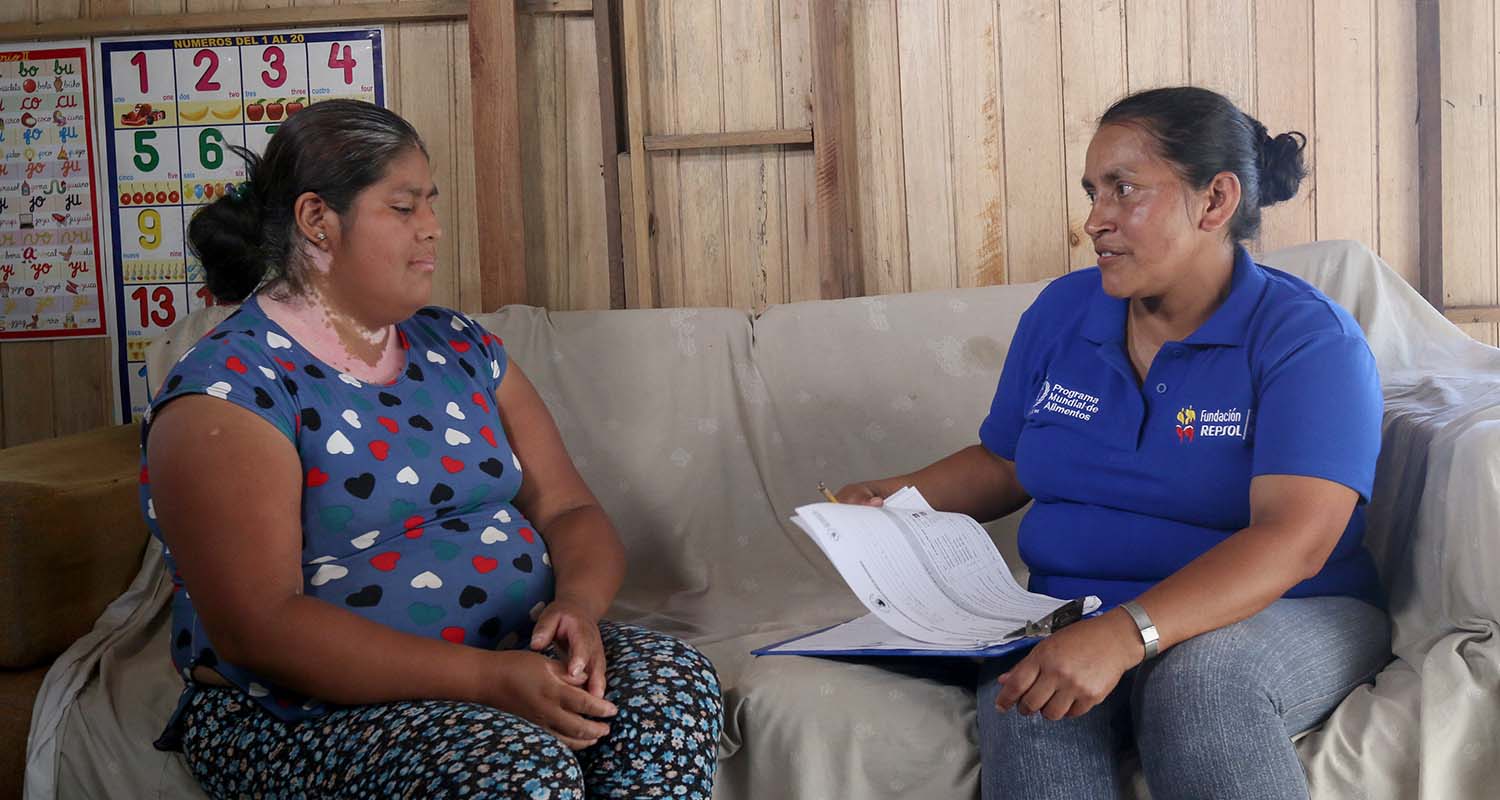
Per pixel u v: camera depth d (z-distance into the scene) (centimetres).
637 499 187
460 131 235
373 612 116
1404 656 123
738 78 232
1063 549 134
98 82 239
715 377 193
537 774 95
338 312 125
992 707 120
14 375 245
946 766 122
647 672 115
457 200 237
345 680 108
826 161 224
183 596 123
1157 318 133
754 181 233
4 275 244
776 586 181
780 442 190
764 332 195
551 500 142
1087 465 133
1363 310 183
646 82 233
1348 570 130
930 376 189
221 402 111
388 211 123
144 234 241
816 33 222
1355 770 113
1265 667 111
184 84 238
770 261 234
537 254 236
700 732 112
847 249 225
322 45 236
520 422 143
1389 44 221
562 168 235
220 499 108
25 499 146
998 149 227
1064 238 228
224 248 125
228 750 116
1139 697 115
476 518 128
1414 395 154
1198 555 126
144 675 141
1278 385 122
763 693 126
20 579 145
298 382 117
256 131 238
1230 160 126
